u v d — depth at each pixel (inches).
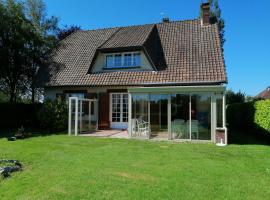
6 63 983.6
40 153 553.0
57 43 1191.6
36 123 1021.8
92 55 1085.1
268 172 422.3
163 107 781.3
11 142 693.9
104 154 541.0
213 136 724.0
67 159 499.2
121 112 986.1
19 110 1029.2
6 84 1078.4
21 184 371.6
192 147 630.5
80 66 1053.2
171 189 346.3
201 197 322.7
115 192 336.5
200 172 418.3
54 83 1013.2
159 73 928.9
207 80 842.8
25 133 829.2
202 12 1087.6
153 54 982.4
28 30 1010.7
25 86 1111.6
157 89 767.7
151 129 787.4
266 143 725.3
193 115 750.5
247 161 493.4
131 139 756.6
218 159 506.6
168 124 763.4
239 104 1092.5
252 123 896.3
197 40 1014.4
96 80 980.6
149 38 1013.8
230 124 1310.3
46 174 409.1
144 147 622.2
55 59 1116.5
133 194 330.3
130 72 971.9
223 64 882.8
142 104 798.5
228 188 351.9
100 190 342.3
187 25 1114.7
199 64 908.6
